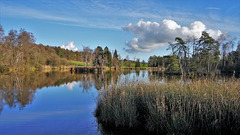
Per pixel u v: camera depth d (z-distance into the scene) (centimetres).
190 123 519
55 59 5806
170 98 645
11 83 1866
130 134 529
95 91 1368
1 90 1412
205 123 512
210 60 4109
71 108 869
